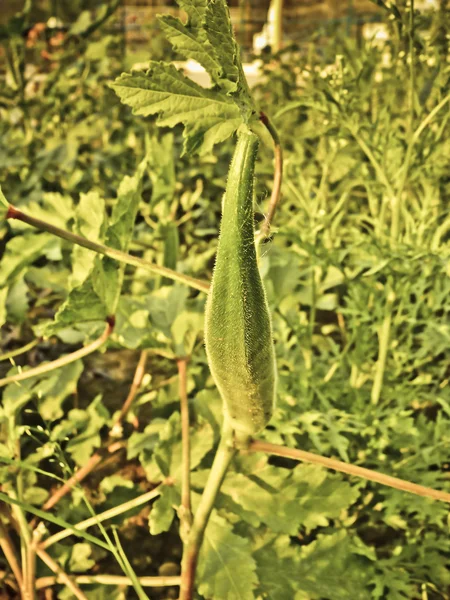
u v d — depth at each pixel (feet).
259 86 2.26
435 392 1.35
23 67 2.68
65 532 1.00
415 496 1.09
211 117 0.81
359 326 1.27
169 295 1.25
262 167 1.82
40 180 2.31
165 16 0.74
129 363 1.81
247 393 0.71
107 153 2.43
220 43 0.66
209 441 1.10
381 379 1.21
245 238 0.64
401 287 1.17
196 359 1.37
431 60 1.51
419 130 1.13
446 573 1.05
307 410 1.19
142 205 1.93
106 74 2.71
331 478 1.05
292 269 1.35
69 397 1.56
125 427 1.52
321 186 1.62
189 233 2.19
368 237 1.25
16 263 1.22
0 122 2.72
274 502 1.03
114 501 1.21
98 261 0.89
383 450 1.23
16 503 0.77
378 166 1.21
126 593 1.18
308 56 2.04
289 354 1.32
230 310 0.67
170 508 1.02
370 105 1.65
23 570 1.01
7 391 1.21
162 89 0.79
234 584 0.93
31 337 1.85
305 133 1.94
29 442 1.36
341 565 1.02
